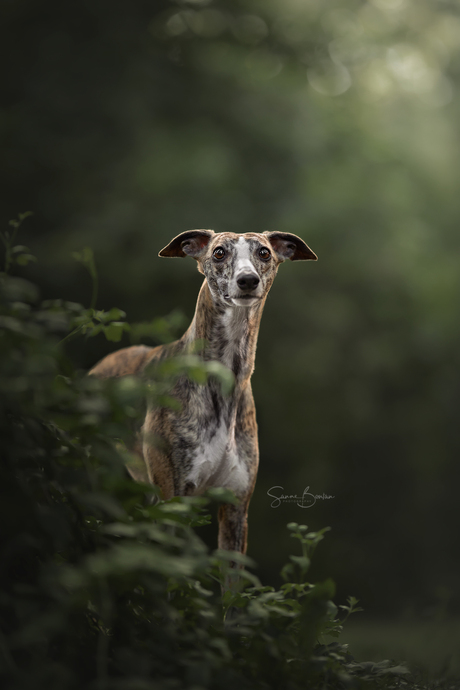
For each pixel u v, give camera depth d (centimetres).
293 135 1725
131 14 1747
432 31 2147
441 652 495
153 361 505
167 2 1808
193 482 450
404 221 1850
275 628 258
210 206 1523
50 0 1648
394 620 1111
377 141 1895
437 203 2081
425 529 1884
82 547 234
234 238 466
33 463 225
